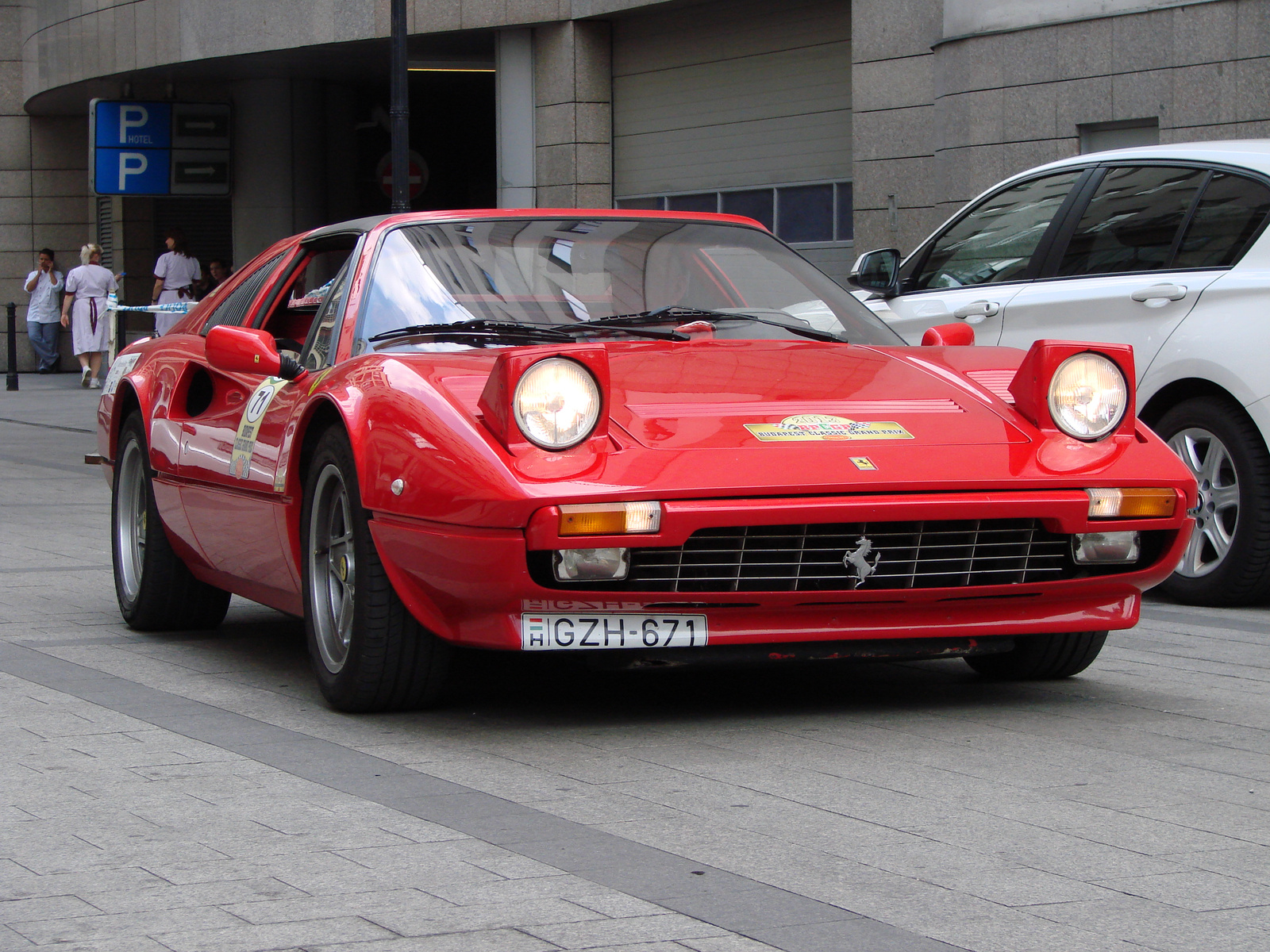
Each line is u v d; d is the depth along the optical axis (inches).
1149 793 130.6
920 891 106.0
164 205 1045.8
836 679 182.1
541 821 123.0
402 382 155.2
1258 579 229.9
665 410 151.0
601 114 717.3
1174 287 237.6
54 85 970.1
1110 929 98.7
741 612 147.5
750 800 128.6
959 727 155.2
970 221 281.1
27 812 127.2
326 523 166.6
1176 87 441.1
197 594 216.8
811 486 142.3
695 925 99.3
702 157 680.4
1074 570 156.4
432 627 153.0
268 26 805.2
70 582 264.5
